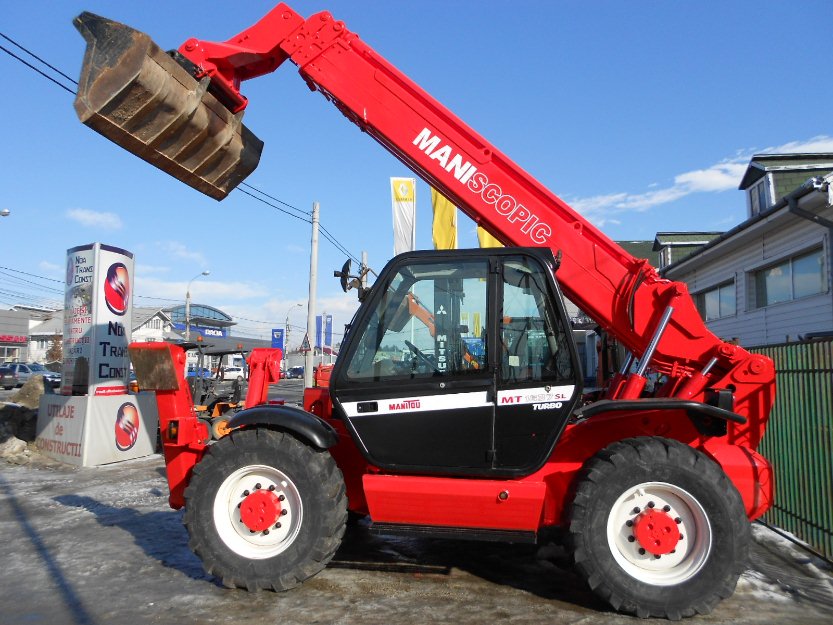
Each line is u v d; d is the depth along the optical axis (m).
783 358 5.41
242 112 5.05
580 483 3.77
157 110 4.37
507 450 3.94
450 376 4.02
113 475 8.30
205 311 70.12
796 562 4.66
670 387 4.39
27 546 5.12
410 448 4.02
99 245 9.59
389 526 4.03
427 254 4.20
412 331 4.14
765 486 3.90
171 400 4.64
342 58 4.77
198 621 3.61
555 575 4.42
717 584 3.58
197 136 4.64
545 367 3.98
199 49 4.76
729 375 4.17
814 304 11.33
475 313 4.09
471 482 3.89
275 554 4.04
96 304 9.48
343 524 4.12
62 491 7.30
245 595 4.01
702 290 16.42
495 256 4.13
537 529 3.89
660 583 3.66
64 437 9.27
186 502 4.14
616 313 4.39
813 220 10.41
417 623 3.57
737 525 3.61
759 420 4.14
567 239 4.47
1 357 52.09
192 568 4.56
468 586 4.20
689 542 3.72
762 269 13.41
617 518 3.81
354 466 4.51
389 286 4.23
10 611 3.77
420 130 4.66
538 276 4.10
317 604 3.86
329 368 6.30
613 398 4.29
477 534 3.94
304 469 4.04
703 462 3.68
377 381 4.09
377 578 4.34
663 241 21.81
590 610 3.79
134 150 4.51
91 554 4.90
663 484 3.71
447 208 12.44
